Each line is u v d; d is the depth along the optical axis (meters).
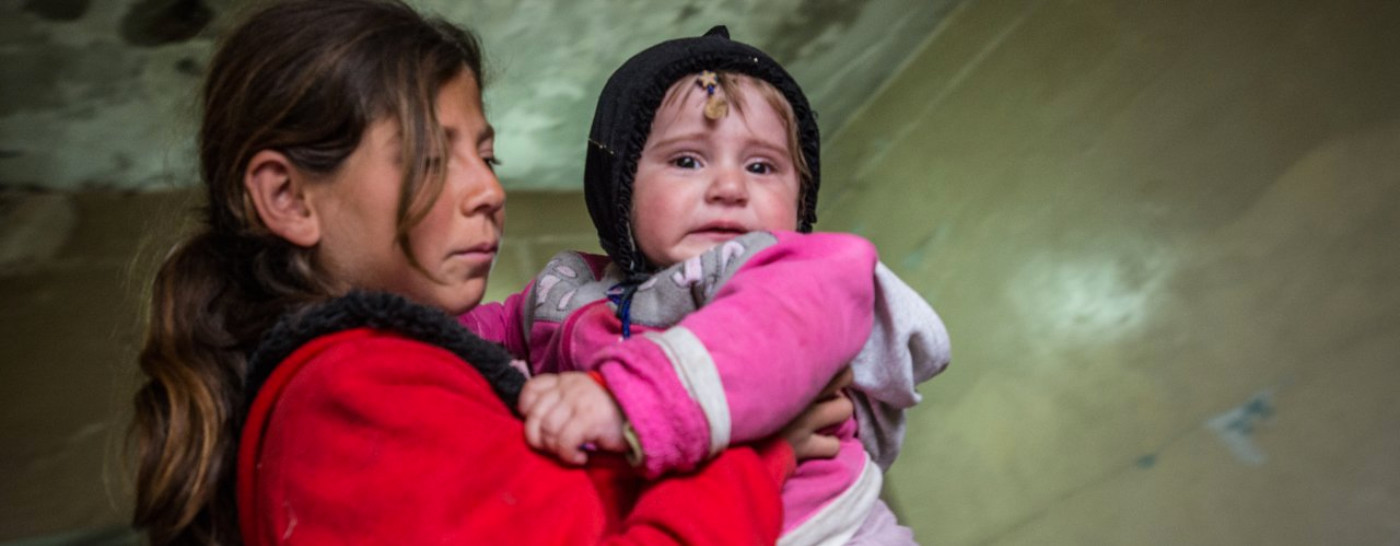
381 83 0.99
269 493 0.91
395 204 0.98
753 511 0.93
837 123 3.57
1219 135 2.84
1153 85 2.95
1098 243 2.99
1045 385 3.03
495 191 1.04
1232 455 2.71
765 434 0.99
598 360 0.96
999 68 3.26
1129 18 3.01
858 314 1.10
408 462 0.87
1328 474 2.57
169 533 0.99
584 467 0.95
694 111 1.30
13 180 2.45
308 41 1.00
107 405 2.46
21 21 2.07
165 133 2.45
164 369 1.01
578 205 3.27
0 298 2.41
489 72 1.41
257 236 1.02
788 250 1.15
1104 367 2.93
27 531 2.34
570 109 2.96
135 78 2.30
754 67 1.33
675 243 1.29
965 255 3.24
